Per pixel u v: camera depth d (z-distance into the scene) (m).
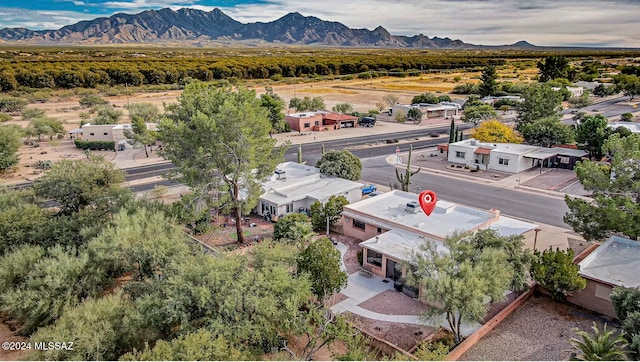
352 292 28.38
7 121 91.06
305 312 23.23
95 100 117.56
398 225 33.03
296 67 197.75
